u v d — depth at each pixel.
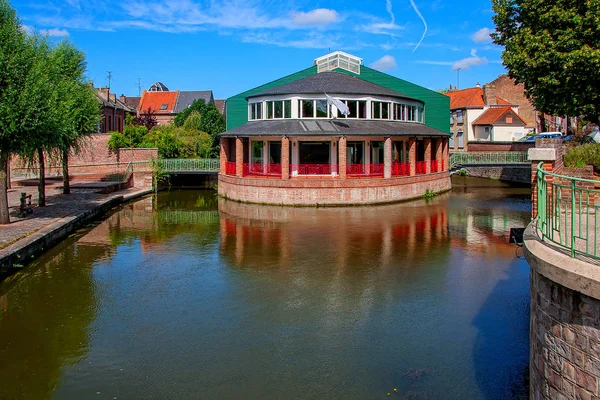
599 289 5.10
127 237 22.83
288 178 33.12
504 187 45.69
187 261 18.48
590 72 20.55
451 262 17.77
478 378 9.49
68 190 34.88
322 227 24.80
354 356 10.54
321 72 46.28
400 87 47.34
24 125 19.56
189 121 63.66
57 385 9.55
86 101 30.66
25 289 15.26
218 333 11.88
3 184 21.52
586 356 5.43
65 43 30.00
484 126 64.69
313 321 12.52
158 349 11.05
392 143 40.81
